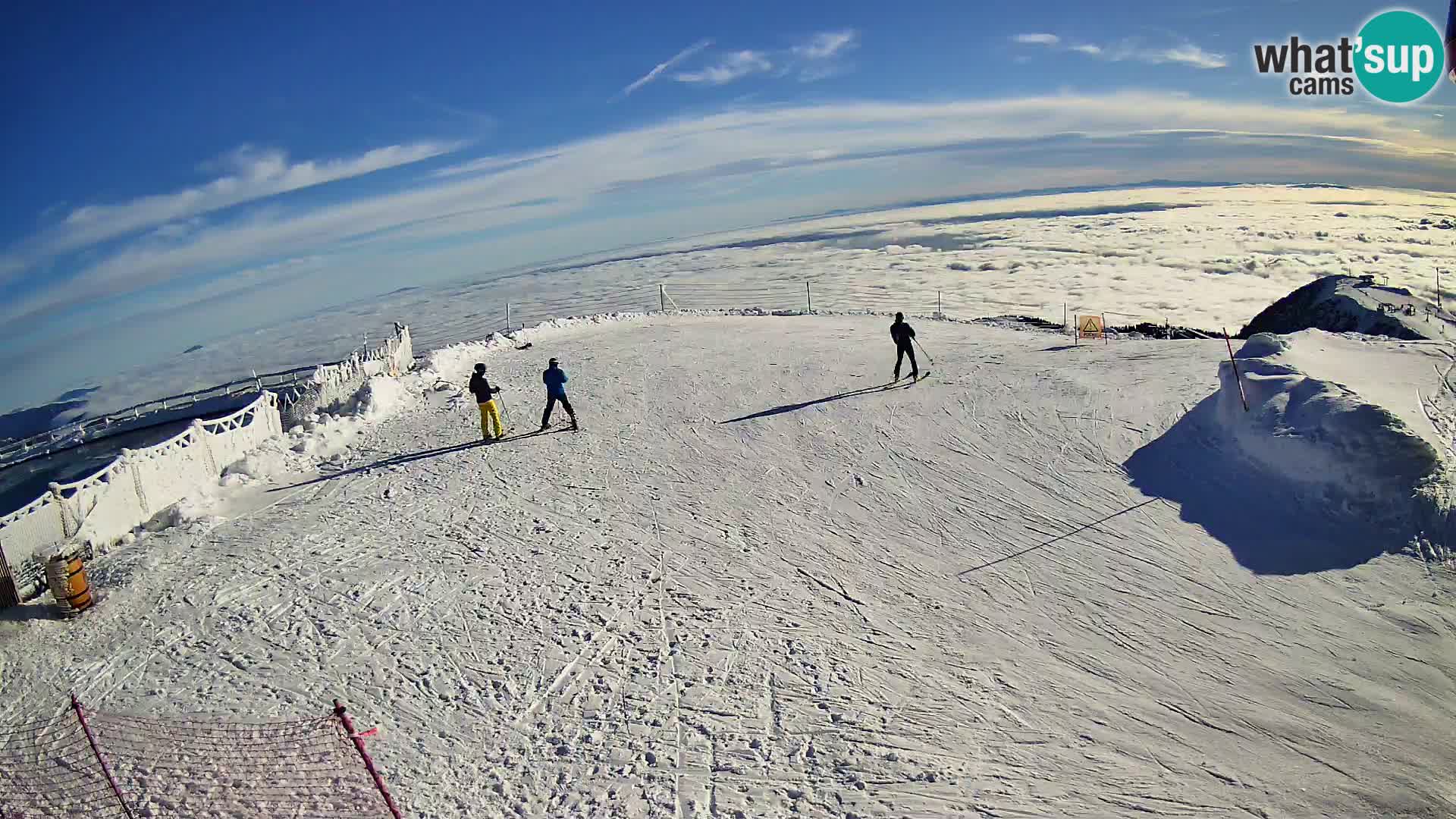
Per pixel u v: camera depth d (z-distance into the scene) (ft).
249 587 31.73
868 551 32.22
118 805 19.93
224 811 19.49
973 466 39.55
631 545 34.04
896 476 39.45
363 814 19.29
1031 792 19.13
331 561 33.81
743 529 35.01
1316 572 26.91
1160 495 34.06
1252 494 31.99
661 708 23.04
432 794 19.98
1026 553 30.89
